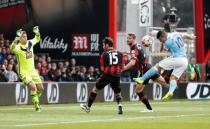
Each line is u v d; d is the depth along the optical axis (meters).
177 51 29.66
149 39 31.22
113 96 43.72
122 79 46.12
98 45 49.69
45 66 43.72
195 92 49.12
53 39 49.91
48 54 49.81
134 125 23.31
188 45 58.31
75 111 31.86
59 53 49.91
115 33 49.56
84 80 45.78
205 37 57.56
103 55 29.42
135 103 41.31
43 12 49.66
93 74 46.72
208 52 57.56
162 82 30.03
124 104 39.88
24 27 49.38
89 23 49.78
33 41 31.62
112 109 33.88
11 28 49.56
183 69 29.75
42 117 27.53
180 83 48.53
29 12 49.41
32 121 25.28
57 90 40.56
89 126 22.77
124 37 56.88
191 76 51.62
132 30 54.69
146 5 49.19
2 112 30.75
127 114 29.75
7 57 42.31
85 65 49.81
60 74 44.38
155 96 46.56
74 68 45.84
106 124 23.70
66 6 49.81
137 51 30.19
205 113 31.12
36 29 31.67
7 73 40.72
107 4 49.47
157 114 29.89
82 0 49.78
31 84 31.09
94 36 49.72
